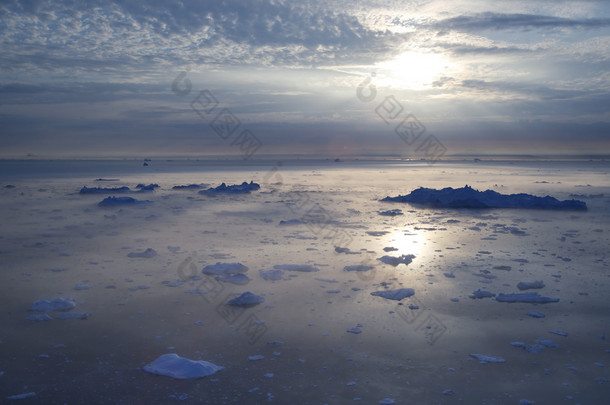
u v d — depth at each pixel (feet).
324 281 23.00
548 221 42.32
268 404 12.03
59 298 19.58
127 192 68.28
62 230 36.63
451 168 160.15
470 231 37.17
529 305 19.60
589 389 12.79
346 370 13.94
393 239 33.78
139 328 17.01
